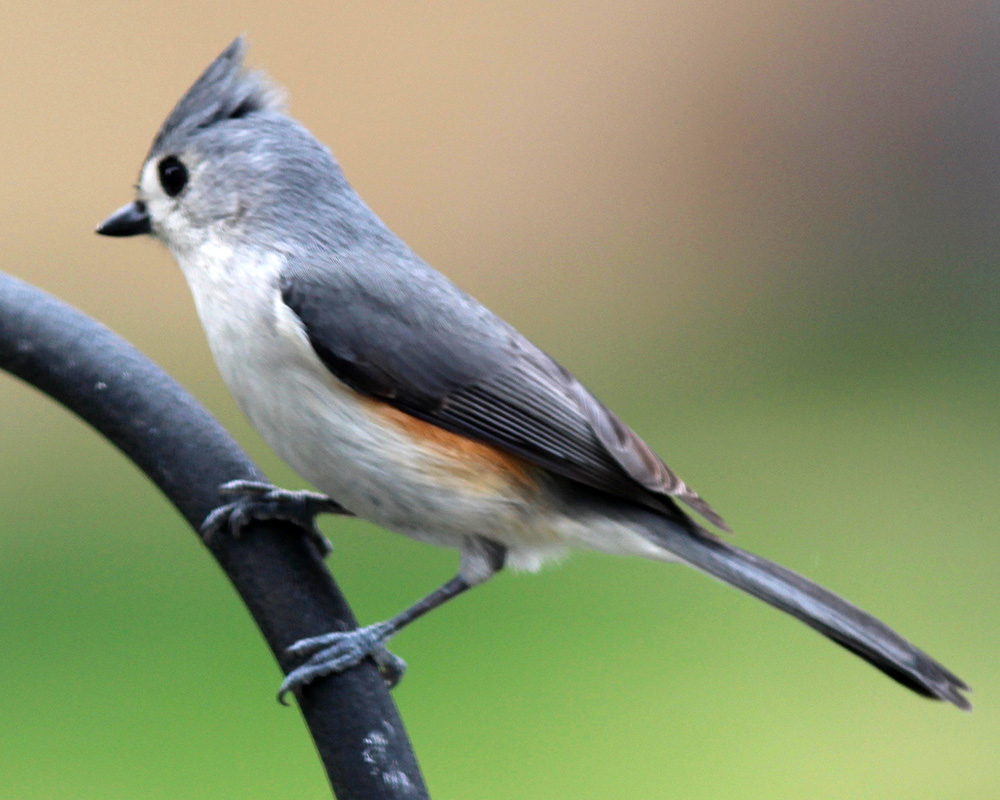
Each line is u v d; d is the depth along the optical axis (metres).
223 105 4.72
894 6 17.11
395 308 4.57
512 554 4.71
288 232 4.60
